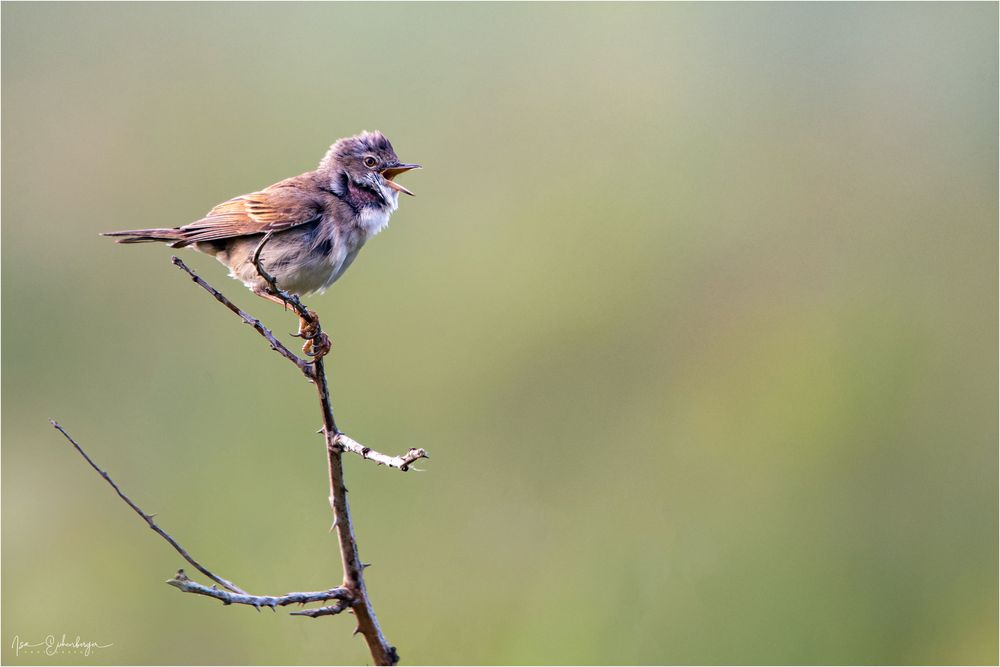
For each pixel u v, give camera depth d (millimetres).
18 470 13633
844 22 19094
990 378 15125
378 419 14500
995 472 14172
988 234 16672
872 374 15125
